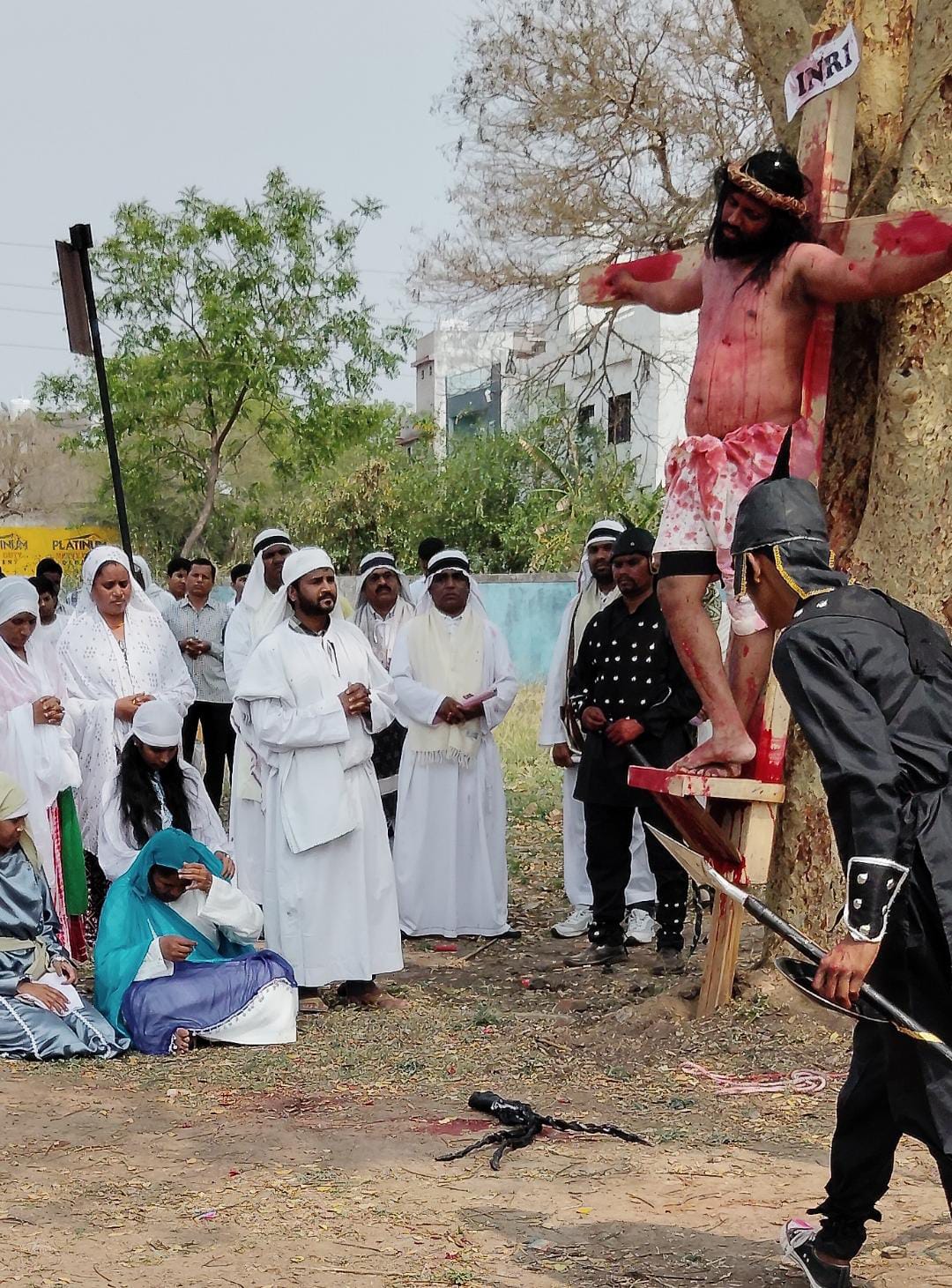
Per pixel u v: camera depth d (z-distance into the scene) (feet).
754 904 11.80
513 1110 16.99
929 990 10.86
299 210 83.92
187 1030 21.22
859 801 10.49
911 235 18.65
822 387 19.90
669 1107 17.76
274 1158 15.83
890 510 21.11
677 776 19.52
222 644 40.27
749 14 23.27
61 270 32.24
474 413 117.19
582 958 26.78
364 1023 22.50
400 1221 13.83
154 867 22.50
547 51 65.51
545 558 80.28
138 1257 12.98
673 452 20.24
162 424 87.30
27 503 134.41
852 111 20.08
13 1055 20.84
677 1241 13.24
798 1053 19.61
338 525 97.19
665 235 65.16
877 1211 12.04
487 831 29.94
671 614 20.18
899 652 11.03
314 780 23.15
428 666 29.96
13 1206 14.38
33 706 26.16
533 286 69.31
